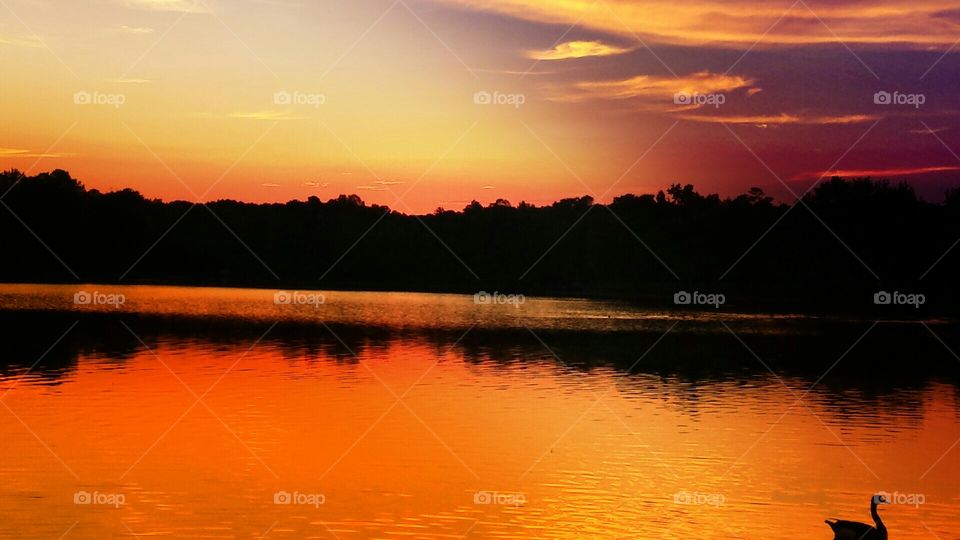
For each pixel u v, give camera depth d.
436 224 116.12
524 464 24.00
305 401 32.38
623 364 43.88
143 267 116.69
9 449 25.06
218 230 120.06
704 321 70.19
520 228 111.50
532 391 35.16
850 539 18.47
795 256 93.19
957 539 19.08
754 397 34.75
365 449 25.39
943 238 85.12
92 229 115.00
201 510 20.17
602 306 87.25
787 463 24.52
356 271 117.50
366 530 18.95
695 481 22.64
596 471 23.47
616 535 18.97
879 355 49.59
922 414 31.48
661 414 30.81
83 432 27.12
